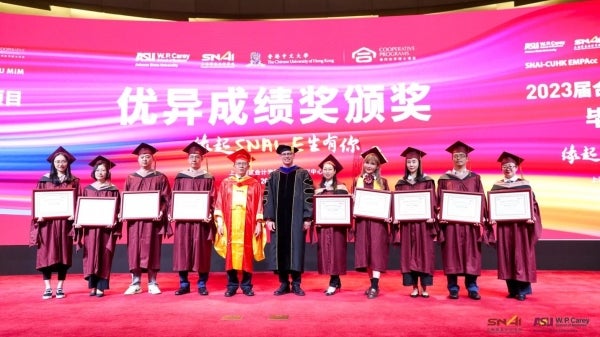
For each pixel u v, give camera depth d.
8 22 6.19
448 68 6.15
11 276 5.83
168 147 6.18
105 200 4.48
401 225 4.36
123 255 6.20
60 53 6.24
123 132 6.18
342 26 6.35
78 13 7.29
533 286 4.79
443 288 4.80
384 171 6.06
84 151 6.12
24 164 6.02
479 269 4.14
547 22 6.03
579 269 5.76
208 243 4.50
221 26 6.40
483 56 6.11
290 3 7.30
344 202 4.37
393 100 6.16
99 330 3.09
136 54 6.31
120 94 6.24
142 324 3.23
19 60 6.16
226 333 2.98
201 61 6.34
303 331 3.03
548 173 5.80
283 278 4.49
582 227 5.73
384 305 3.87
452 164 5.96
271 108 6.25
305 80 6.29
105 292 4.64
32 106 6.11
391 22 6.31
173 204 4.43
